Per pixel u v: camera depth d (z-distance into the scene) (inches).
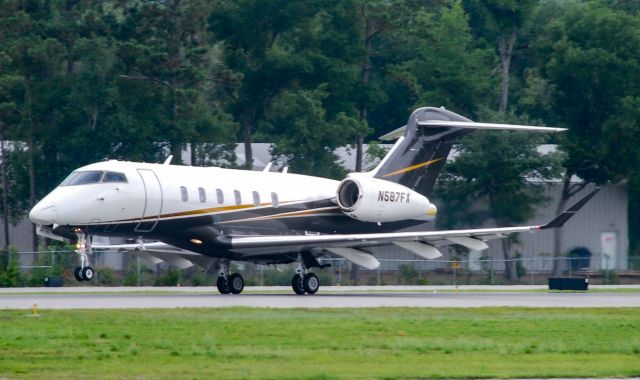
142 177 5049.2
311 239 5167.3
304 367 2659.9
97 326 3474.4
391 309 4293.8
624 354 3048.7
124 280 7135.8
